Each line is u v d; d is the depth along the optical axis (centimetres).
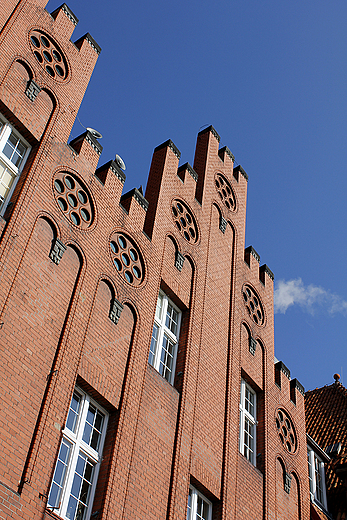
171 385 1523
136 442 1321
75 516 1134
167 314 1666
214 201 2092
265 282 2244
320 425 2700
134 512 1234
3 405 1041
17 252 1191
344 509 2159
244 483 1670
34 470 1042
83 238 1384
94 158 1519
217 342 1794
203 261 1872
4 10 1416
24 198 1264
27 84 1405
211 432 1603
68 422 1212
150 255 1614
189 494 1481
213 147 2236
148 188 1816
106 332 1358
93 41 1703
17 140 1359
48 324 1201
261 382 1983
